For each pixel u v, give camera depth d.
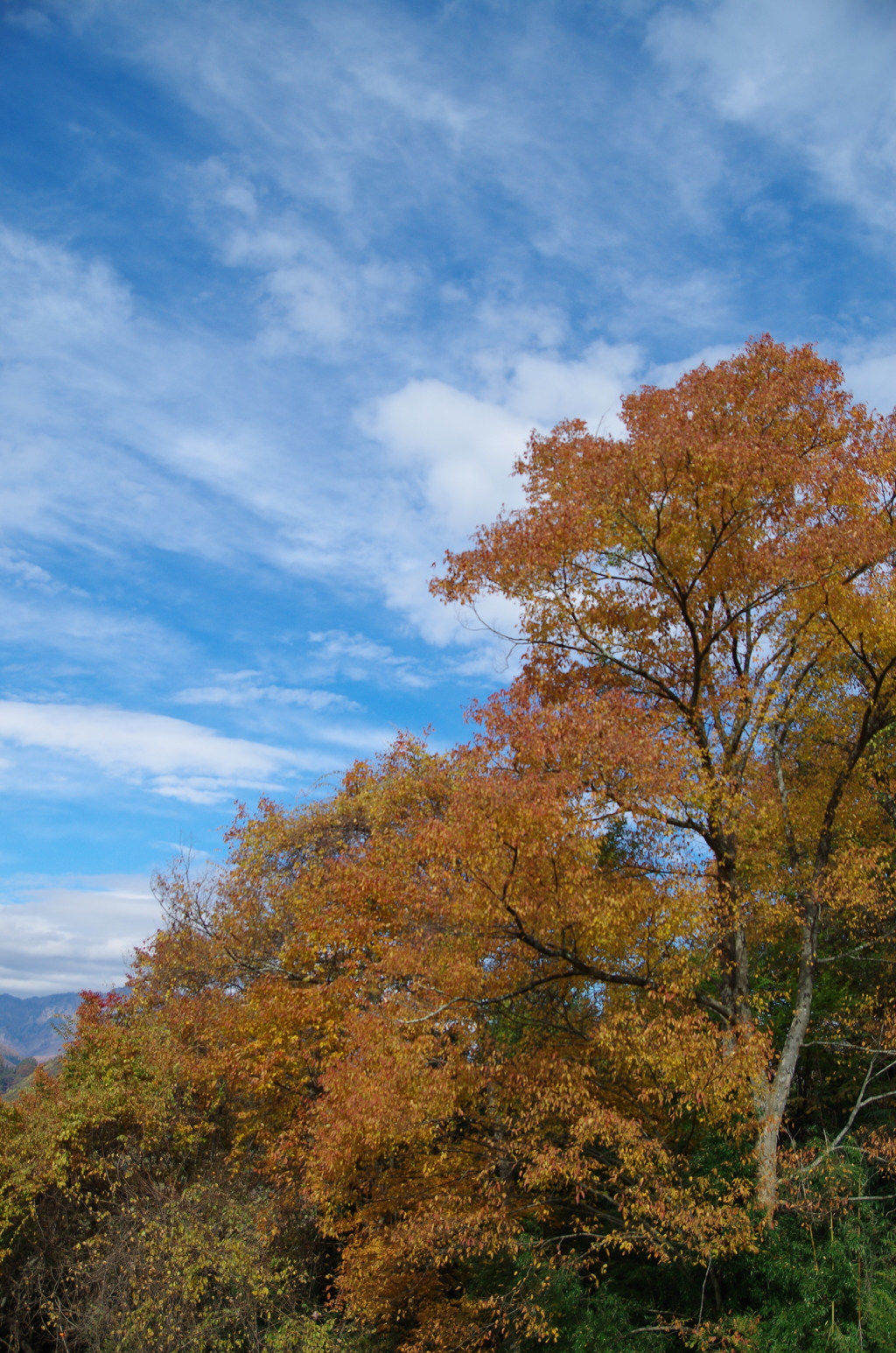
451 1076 15.29
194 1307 16.20
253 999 20.91
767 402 16.27
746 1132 14.07
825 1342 11.43
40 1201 18.56
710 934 15.46
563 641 16.92
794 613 16.67
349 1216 19.25
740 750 17.50
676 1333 13.79
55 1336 17.72
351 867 20.55
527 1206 15.76
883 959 16.83
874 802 18.03
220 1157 22.14
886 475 15.99
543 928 14.67
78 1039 21.50
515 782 13.84
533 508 16.50
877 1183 15.16
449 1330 15.81
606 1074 16.39
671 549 15.51
